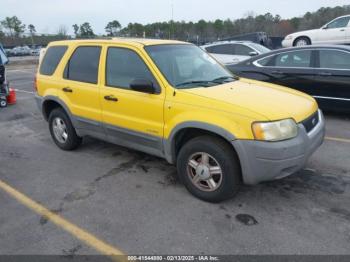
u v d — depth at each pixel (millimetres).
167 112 3730
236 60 11305
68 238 3121
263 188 3943
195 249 2924
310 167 4492
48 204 3740
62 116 5211
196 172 3664
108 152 5289
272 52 7461
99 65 4496
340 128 6211
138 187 4082
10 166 4859
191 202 3693
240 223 3275
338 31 13422
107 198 3834
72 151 5387
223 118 3326
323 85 6734
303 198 3711
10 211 3611
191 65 4336
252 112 3234
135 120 4090
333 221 3266
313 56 6879
